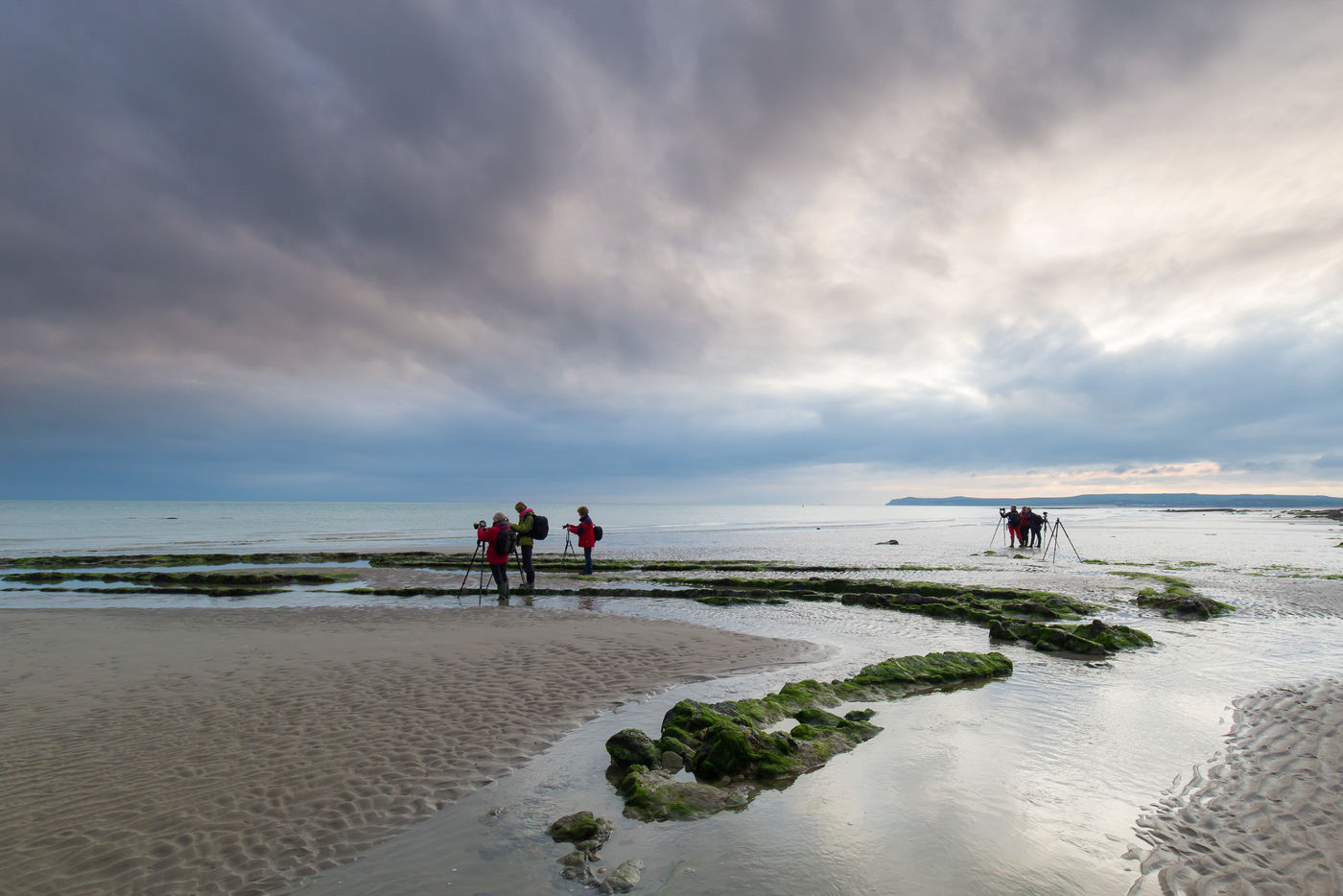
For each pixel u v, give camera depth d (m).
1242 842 4.77
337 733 7.11
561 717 7.71
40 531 56.97
